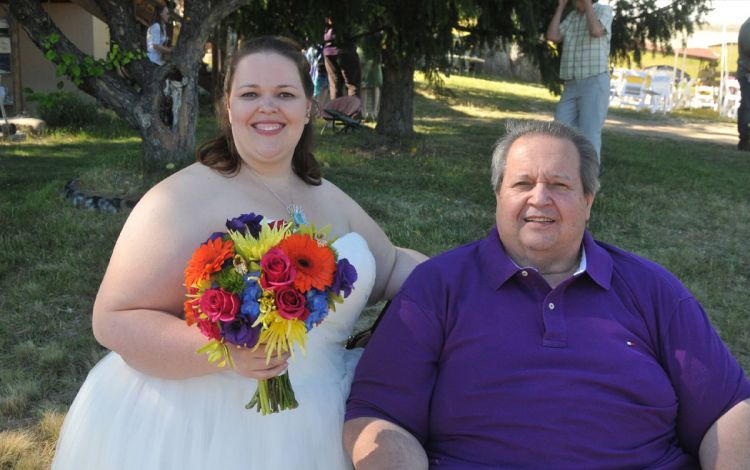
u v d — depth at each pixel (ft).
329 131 39.42
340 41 35.14
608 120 63.82
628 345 7.41
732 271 18.79
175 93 23.79
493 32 33.65
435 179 27.66
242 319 5.93
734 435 7.09
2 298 15.26
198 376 6.97
